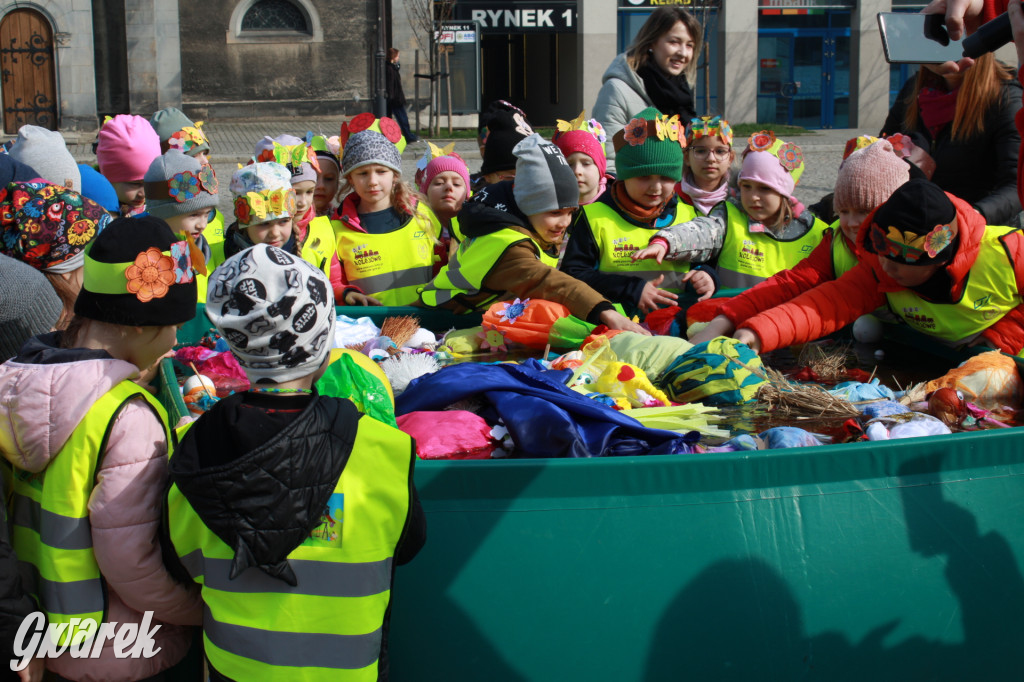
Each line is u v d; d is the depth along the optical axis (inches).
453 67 845.2
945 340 132.7
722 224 164.2
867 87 875.4
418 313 158.6
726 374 117.3
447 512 82.1
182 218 164.2
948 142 163.3
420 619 81.4
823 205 205.5
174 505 71.7
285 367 69.2
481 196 157.3
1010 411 111.1
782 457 83.4
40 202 100.3
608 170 208.1
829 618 82.1
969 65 111.7
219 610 71.1
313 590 70.4
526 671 80.8
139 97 792.3
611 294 153.4
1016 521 86.8
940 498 85.8
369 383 91.9
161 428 76.1
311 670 70.4
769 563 82.2
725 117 875.4
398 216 181.6
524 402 98.3
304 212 172.7
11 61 762.8
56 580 74.2
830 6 877.8
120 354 77.5
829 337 154.1
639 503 82.7
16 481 77.5
